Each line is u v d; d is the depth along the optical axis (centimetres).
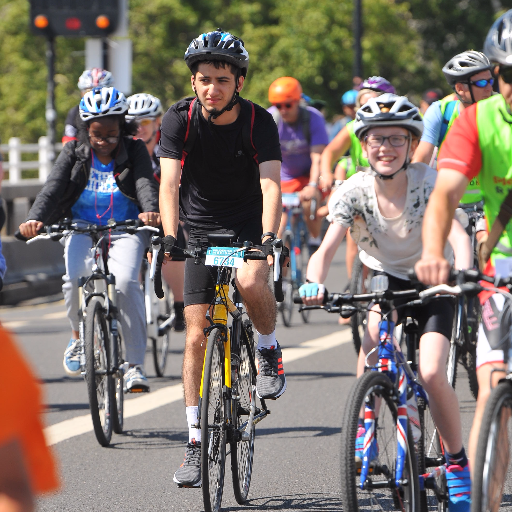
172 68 13888
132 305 2092
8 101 13400
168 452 1905
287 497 1599
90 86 2902
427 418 1384
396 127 1323
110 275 2053
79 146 2152
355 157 2947
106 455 1889
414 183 1363
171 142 1634
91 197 2145
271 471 1758
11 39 13788
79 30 4347
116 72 4538
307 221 3478
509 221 1198
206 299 1562
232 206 1712
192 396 1541
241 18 13762
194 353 1557
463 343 1839
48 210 2070
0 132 13425
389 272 1444
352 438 1179
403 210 1371
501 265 1153
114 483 1698
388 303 1280
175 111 1641
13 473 601
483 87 2102
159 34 13762
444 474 1357
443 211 1170
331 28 12181
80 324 1977
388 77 13162
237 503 1573
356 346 2619
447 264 1127
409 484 1266
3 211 1844
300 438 1986
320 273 1338
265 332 1656
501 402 1140
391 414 1259
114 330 2025
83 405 2356
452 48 14850
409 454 1269
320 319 3706
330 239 1372
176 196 1611
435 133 2173
